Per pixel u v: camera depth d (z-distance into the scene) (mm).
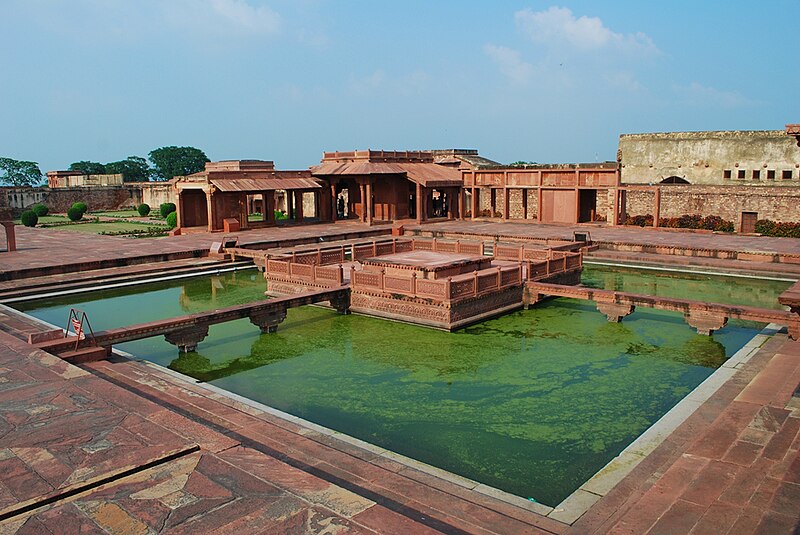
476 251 19359
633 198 34469
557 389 10367
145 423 6961
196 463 5980
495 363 11750
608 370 11305
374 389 10445
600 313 15555
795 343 11523
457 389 10414
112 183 55469
